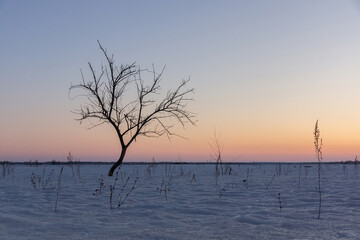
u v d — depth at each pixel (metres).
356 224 5.37
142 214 6.40
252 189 10.60
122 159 18.78
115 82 18.95
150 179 15.24
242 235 4.66
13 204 7.34
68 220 5.75
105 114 18.77
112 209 6.95
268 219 5.79
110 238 4.53
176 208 7.00
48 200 8.08
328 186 11.45
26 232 4.82
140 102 19.31
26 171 25.23
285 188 10.87
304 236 4.59
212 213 6.46
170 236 4.63
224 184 12.44
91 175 18.92
